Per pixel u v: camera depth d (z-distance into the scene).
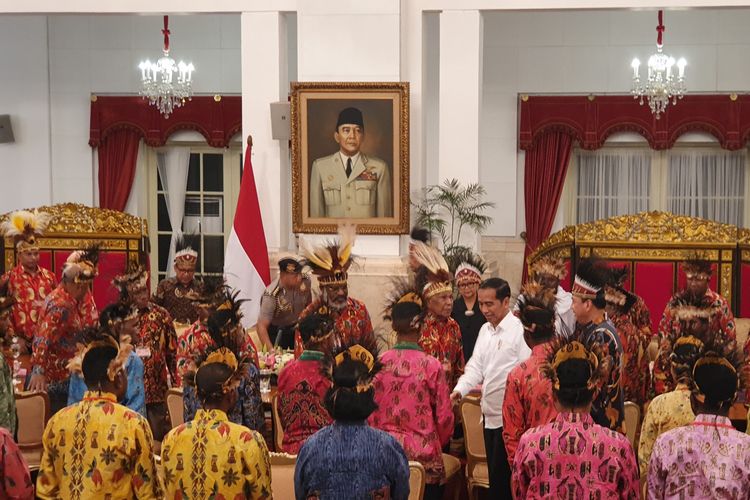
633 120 14.54
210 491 4.00
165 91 13.19
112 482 4.11
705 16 14.46
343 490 3.90
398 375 5.12
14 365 7.32
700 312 6.28
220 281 6.03
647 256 10.66
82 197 15.12
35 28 14.94
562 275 7.36
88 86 15.02
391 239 10.41
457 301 7.86
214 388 4.06
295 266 8.43
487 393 5.76
